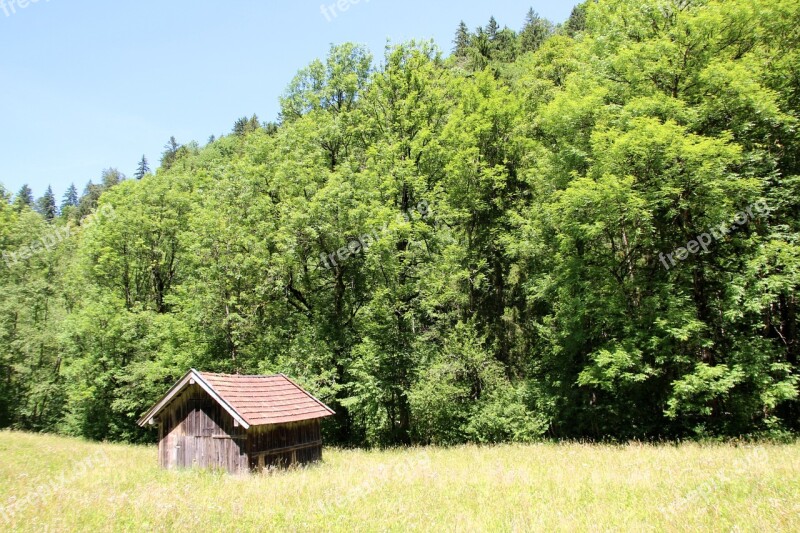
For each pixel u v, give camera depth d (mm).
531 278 28203
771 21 20938
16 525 10234
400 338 27734
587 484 12539
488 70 33500
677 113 20516
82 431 36031
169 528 9867
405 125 29422
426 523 9859
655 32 23594
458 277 28938
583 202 21391
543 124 27250
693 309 20312
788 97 21000
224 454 16547
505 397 26578
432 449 22797
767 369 19312
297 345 26688
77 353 36938
